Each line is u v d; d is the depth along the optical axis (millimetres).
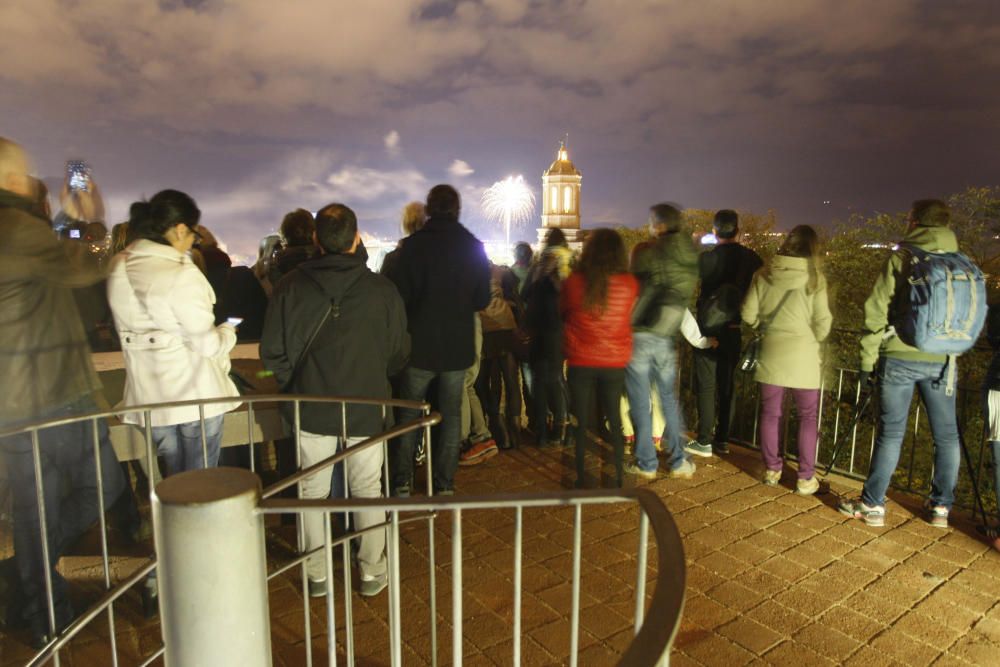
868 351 4121
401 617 3396
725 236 5137
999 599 3525
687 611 3420
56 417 3059
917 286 3887
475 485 4949
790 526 4301
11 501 3164
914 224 4055
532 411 6051
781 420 5266
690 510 4512
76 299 3916
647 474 5008
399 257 4199
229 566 1652
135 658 3176
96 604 2682
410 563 3877
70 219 3773
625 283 4363
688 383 6648
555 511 4484
